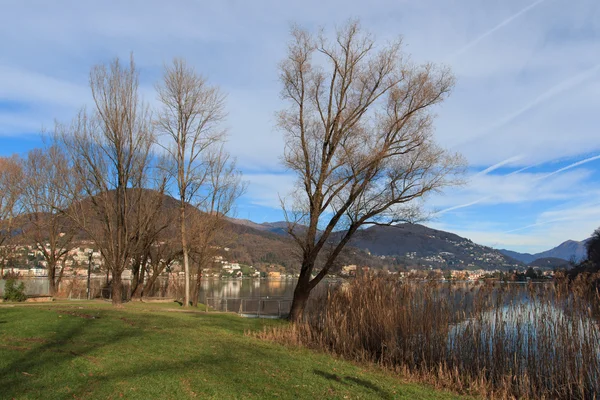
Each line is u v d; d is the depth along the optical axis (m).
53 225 35.81
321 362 13.18
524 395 12.59
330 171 22.78
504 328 14.16
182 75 28.70
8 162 36.28
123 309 21.11
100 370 8.48
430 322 15.66
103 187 21.98
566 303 13.36
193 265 37.22
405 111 21.77
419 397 10.22
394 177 22.05
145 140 24.38
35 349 9.92
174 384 7.89
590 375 12.54
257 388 8.41
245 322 21.41
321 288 22.73
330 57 23.02
